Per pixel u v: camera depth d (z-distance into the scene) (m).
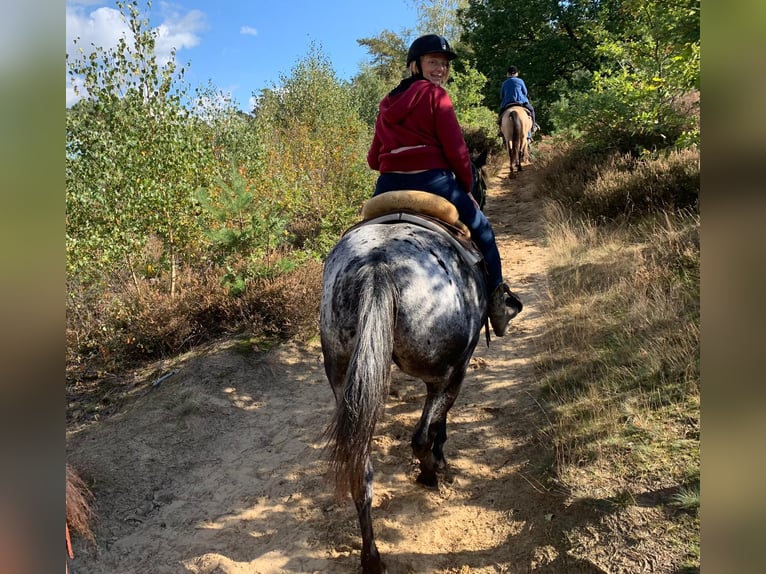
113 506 3.86
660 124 9.36
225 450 4.47
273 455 4.37
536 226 9.20
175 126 6.97
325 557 3.28
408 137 3.38
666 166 7.78
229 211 6.81
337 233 8.57
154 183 6.66
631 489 3.13
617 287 5.75
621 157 9.38
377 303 2.57
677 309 4.82
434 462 3.64
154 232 7.12
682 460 3.23
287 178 10.18
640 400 3.91
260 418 4.89
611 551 2.79
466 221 3.49
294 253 7.50
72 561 3.42
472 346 3.12
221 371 5.47
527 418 4.30
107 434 4.70
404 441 4.34
